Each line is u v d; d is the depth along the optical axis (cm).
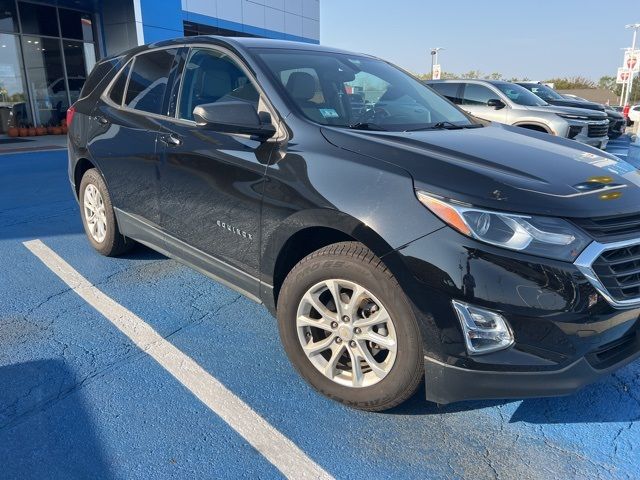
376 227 222
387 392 236
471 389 215
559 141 313
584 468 220
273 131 278
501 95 1046
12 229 534
